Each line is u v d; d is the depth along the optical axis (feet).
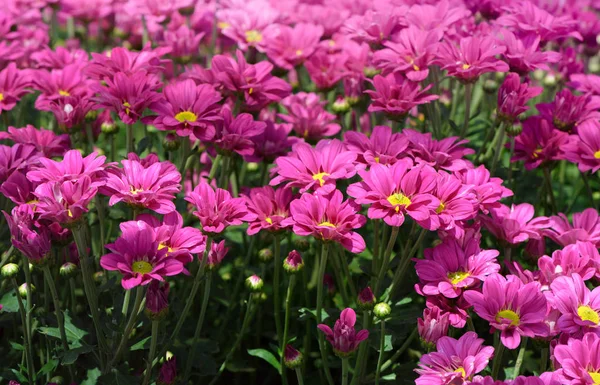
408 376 3.36
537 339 3.02
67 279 3.43
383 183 3.09
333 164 3.24
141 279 2.87
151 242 2.91
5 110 3.83
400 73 3.71
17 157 3.28
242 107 3.70
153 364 3.21
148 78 3.49
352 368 3.51
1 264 3.30
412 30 3.69
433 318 3.02
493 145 3.88
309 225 3.06
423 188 3.08
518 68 3.73
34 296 3.51
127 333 3.12
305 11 4.46
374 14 3.90
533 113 4.67
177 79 4.07
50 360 3.29
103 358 3.30
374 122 4.01
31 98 4.71
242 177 3.96
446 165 3.32
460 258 3.11
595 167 3.53
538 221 3.29
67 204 2.99
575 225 3.34
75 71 3.76
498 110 3.59
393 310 3.36
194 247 3.03
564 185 4.58
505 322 2.93
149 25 4.59
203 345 3.51
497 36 4.02
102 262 2.87
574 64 4.30
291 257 3.29
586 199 4.40
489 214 3.39
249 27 4.29
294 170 3.23
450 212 3.08
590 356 2.86
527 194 3.98
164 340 3.26
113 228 3.81
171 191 3.06
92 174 3.05
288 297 3.34
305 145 3.29
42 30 4.62
